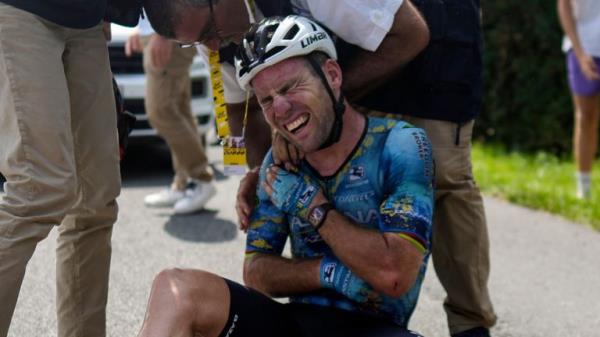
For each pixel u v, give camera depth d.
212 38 3.41
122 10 3.39
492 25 10.41
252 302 3.06
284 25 3.05
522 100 10.48
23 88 3.02
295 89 3.04
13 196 3.07
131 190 7.90
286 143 3.19
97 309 3.69
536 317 4.96
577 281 5.62
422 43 3.53
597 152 10.39
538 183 8.23
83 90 3.38
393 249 3.01
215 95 3.56
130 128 3.88
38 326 4.52
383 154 3.18
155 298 2.86
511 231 6.79
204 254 5.91
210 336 2.96
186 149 6.86
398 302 3.24
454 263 4.21
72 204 3.22
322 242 3.26
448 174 4.06
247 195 3.57
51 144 3.08
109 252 3.68
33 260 5.61
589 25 7.21
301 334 3.13
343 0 3.35
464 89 3.98
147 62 6.57
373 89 3.86
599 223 6.92
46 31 3.10
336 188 3.20
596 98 7.46
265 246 3.37
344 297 3.23
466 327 4.25
